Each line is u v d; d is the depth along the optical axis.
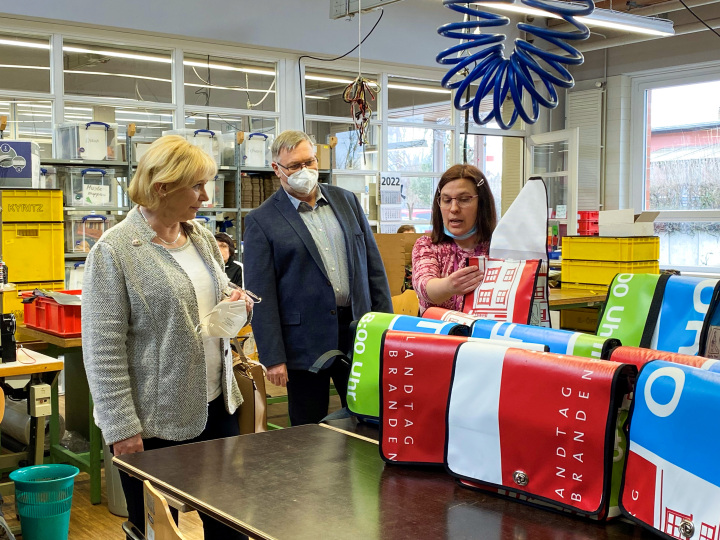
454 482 1.33
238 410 2.47
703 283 1.50
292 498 1.25
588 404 1.15
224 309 1.98
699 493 1.00
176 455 1.50
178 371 1.95
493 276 1.81
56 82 7.05
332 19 8.30
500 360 1.27
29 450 3.64
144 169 1.92
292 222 2.76
